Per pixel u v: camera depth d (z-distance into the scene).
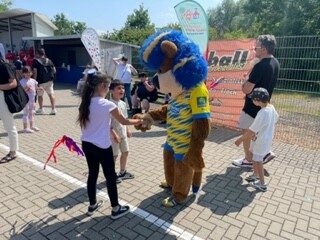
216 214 3.83
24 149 6.04
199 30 7.20
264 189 4.48
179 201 3.98
